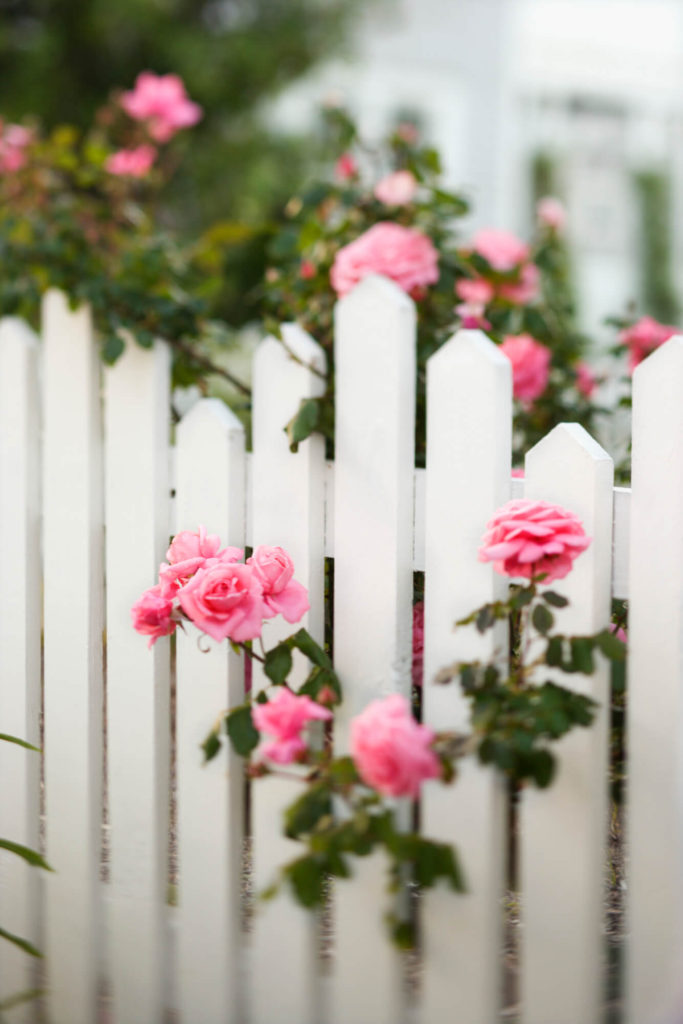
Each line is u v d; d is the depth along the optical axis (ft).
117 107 9.18
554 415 7.63
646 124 26.37
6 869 5.51
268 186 17.57
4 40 16.34
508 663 4.41
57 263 6.98
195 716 4.99
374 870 4.50
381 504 4.63
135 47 17.21
